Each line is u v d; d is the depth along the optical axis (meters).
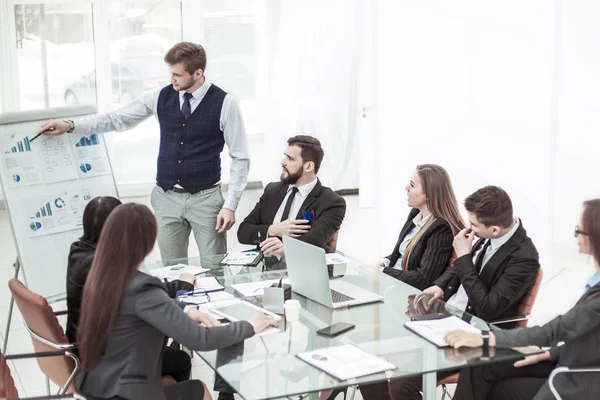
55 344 2.93
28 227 4.12
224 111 4.44
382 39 5.67
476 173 5.53
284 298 3.35
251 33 8.62
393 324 3.02
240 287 3.50
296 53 8.43
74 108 4.40
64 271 4.22
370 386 3.41
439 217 3.80
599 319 2.71
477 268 3.46
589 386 2.77
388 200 5.87
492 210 3.29
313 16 8.38
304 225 4.12
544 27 5.07
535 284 3.30
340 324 3.02
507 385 3.13
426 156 5.73
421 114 5.68
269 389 2.46
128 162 8.76
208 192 4.52
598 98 5.87
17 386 4.14
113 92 8.62
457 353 2.71
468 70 5.46
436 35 5.55
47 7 8.30
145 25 8.53
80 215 4.33
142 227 2.60
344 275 3.69
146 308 2.60
